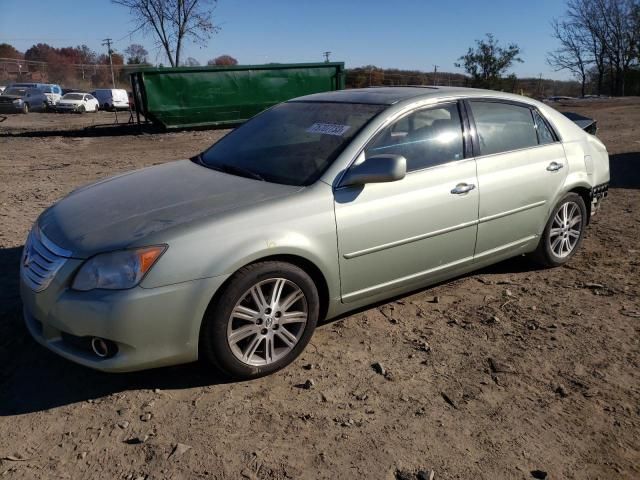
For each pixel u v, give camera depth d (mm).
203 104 17203
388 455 2770
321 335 3904
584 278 4949
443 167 4047
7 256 5277
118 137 16328
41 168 10633
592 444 2879
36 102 32094
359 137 3752
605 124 18172
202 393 3236
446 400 3213
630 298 4527
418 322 4121
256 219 3240
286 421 3006
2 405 3111
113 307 2918
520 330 4016
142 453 2760
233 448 2799
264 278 3254
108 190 3816
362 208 3615
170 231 3062
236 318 3240
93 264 2992
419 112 4059
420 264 4016
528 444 2869
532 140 4742
